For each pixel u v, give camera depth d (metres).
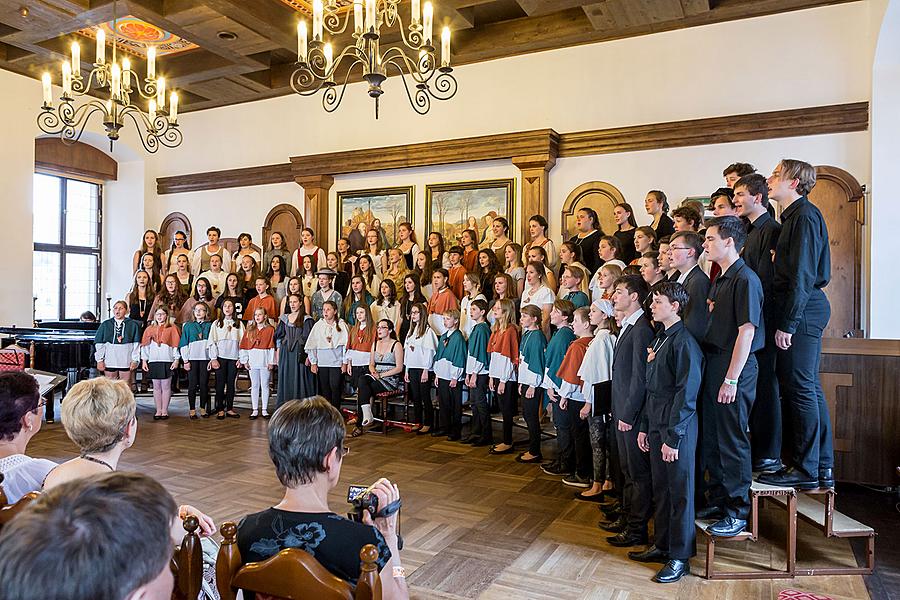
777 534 3.90
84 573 0.76
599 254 6.00
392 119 9.09
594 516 4.20
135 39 8.54
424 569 3.36
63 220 10.98
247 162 10.34
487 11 7.79
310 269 8.27
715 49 7.22
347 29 7.58
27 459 2.16
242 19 7.08
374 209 9.16
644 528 3.69
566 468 5.20
